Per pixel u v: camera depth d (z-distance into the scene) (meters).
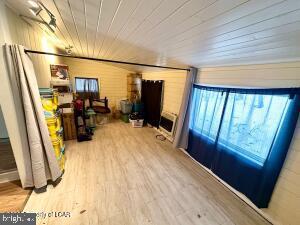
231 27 1.10
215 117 2.68
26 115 1.81
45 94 2.14
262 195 1.88
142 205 1.98
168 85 4.31
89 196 2.08
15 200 1.89
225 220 1.86
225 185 2.47
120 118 6.14
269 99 1.85
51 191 2.13
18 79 1.76
